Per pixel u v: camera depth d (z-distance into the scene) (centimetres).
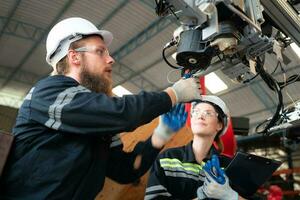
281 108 206
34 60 1060
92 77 129
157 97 122
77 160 112
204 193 156
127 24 823
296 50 545
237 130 282
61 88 117
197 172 171
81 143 115
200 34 148
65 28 133
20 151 113
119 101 115
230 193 153
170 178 168
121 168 145
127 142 204
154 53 897
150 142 148
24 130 116
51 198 106
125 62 993
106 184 196
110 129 112
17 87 1244
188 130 219
